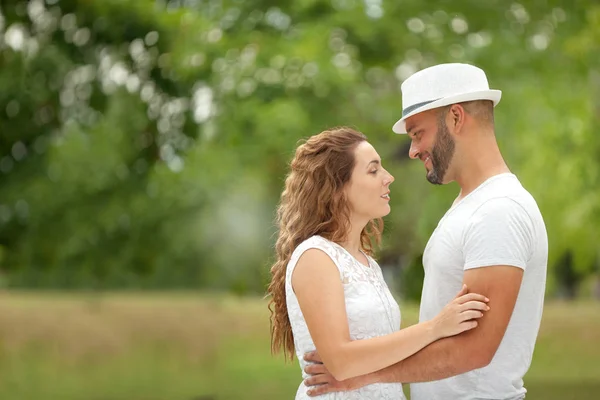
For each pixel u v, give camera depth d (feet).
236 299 67.67
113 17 45.39
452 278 14.05
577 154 46.98
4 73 47.65
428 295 14.44
